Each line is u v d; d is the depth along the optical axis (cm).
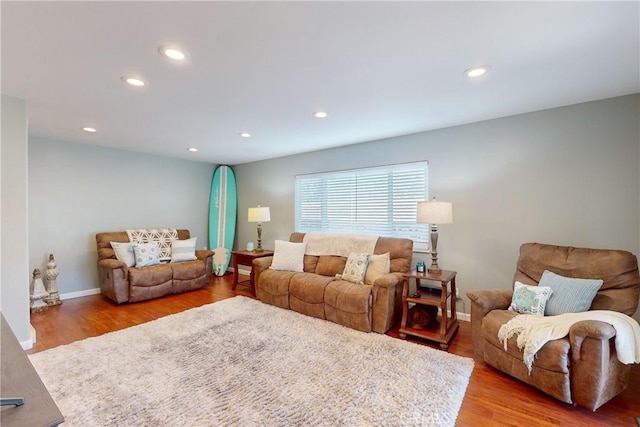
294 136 387
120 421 171
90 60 194
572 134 277
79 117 310
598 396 175
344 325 312
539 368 194
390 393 198
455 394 197
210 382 211
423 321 293
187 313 353
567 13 148
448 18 152
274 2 139
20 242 263
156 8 143
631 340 182
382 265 334
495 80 226
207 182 599
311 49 182
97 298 422
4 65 200
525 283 262
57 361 240
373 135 382
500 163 314
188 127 346
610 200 262
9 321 256
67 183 423
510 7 144
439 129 353
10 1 135
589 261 235
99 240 433
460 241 340
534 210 297
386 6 143
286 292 362
